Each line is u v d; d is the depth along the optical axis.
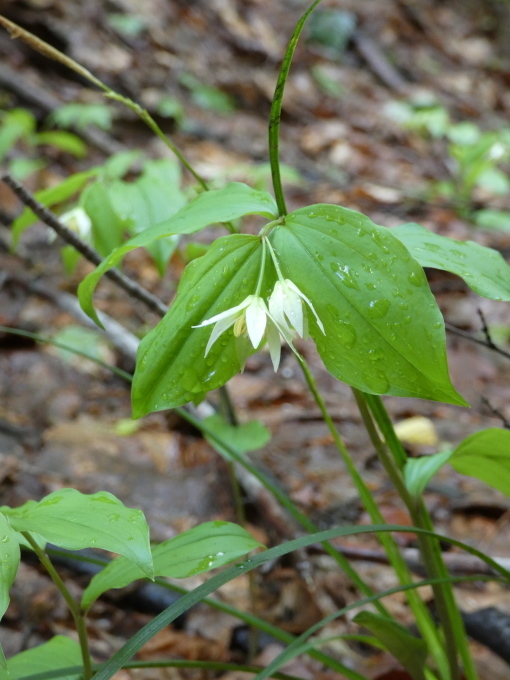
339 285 0.48
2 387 0.98
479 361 1.27
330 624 0.69
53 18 1.92
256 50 2.51
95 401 1.00
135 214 0.60
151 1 2.35
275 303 0.47
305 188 1.82
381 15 3.22
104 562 0.55
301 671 0.64
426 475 0.54
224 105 2.13
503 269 0.51
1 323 1.08
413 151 2.39
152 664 0.51
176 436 0.94
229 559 0.49
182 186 1.62
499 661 0.65
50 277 1.24
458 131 2.03
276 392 1.11
